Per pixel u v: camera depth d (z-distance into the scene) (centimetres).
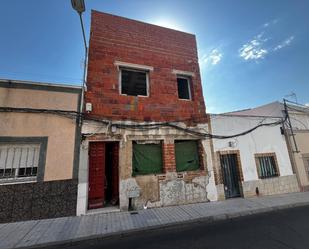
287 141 1047
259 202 773
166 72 863
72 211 611
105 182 724
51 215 590
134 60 812
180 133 816
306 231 489
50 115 646
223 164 878
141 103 777
